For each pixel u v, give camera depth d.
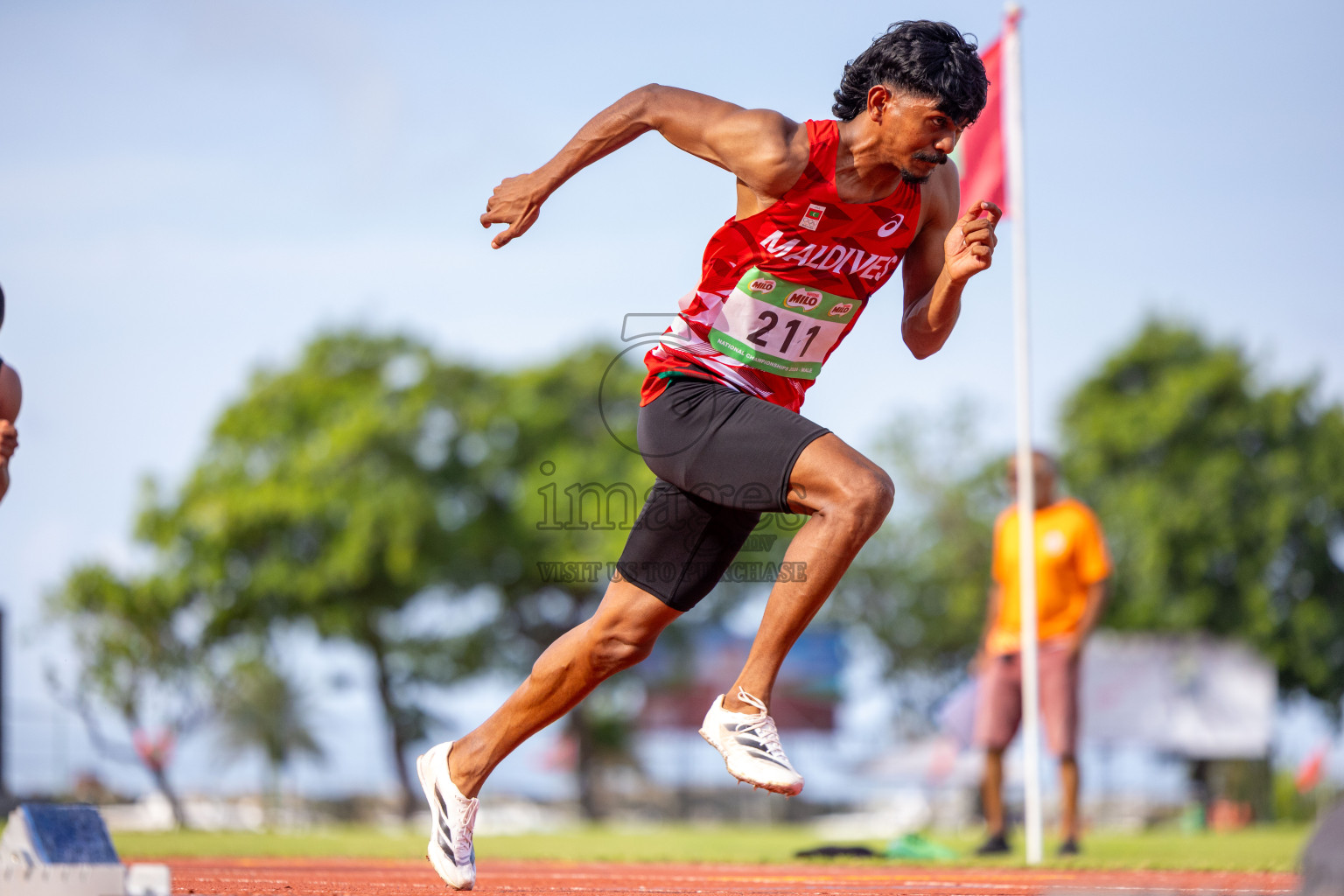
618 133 10.06
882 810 103.31
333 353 126.69
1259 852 23.58
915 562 131.00
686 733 118.75
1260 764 73.19
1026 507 21.94
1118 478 118.94
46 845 7.55
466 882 11.14
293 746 82.31
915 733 129.75
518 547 116.69
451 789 11.14
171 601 106.56
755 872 16.66
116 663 85.38
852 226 9.94
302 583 112.50
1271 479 112.62
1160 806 74.69
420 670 118.81
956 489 130.62
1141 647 74.56
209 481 118.25
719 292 10.32
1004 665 24.56
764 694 9.84
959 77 9.36
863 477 9.54
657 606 10.51
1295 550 112.56
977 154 23.28
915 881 14.77
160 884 7.65
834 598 130.38
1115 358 124.62
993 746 24.64
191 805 70.25
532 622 123.50
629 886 13.66
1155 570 111.25
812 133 9.67
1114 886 13.21
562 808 115.94
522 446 121.00
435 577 116.12
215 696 83.00
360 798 85.06
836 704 123.06
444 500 119.88
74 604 88.00
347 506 115.50
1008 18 22.91
